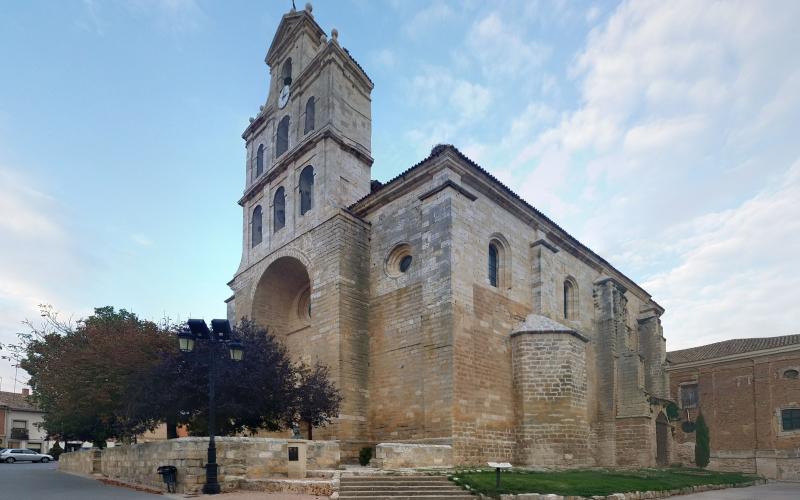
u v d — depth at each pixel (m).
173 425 24.88
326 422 25.34
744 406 39.56
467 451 22.41
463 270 24.69
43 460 56.69
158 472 17.62
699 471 33.53
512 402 25.84
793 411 37.25
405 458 19.72
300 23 36.50
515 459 25.00
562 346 26.03
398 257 27.95
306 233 30.38
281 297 34.78
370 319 27.86
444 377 22.94
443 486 16.17
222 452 17.55
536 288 29.34
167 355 22.89
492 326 25.77
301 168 32.66
